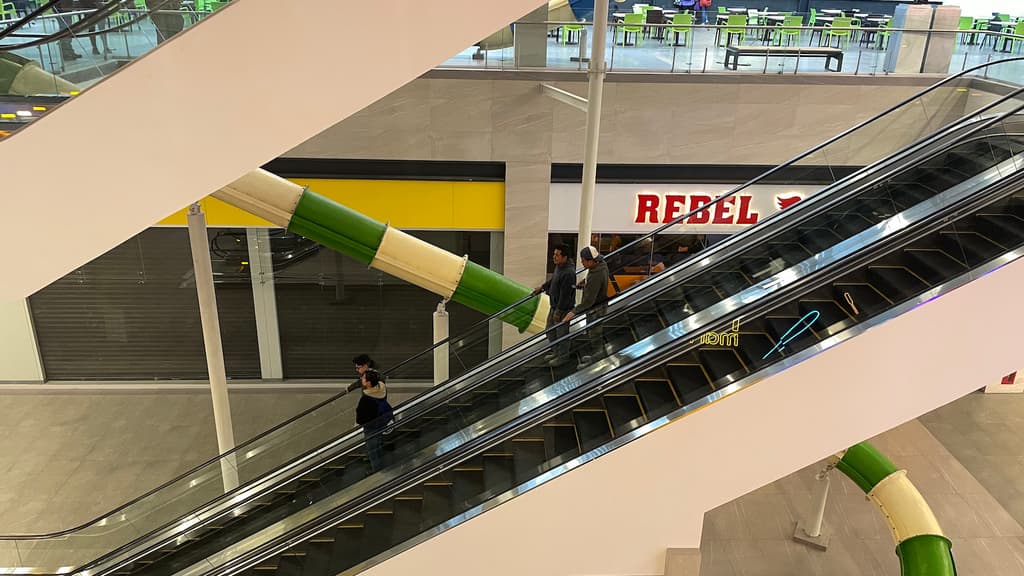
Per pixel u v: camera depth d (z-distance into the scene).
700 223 10.42
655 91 10.03
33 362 11.75
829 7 15.91
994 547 8.86
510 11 4.42
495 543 5.48
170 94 4.45
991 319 4.84
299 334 11.81
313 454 7.03
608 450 5.22
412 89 9.88
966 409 11.95
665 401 5.39
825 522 9.34
